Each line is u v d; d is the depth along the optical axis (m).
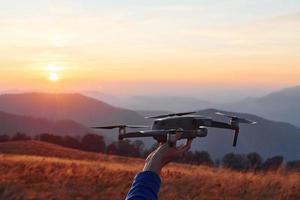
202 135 2.00
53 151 65.38
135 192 1.75
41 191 18.58
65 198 17.50
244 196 17.25
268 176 21.30
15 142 70.44
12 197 17.02
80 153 65.69
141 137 2.02
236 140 2.15
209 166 36.00
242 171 25.48
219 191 17.78
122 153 83.44
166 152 1.89
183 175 22.56
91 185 19.98
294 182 19.05
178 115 2.13
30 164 27.05
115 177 22.17
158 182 1.82
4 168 24.88
